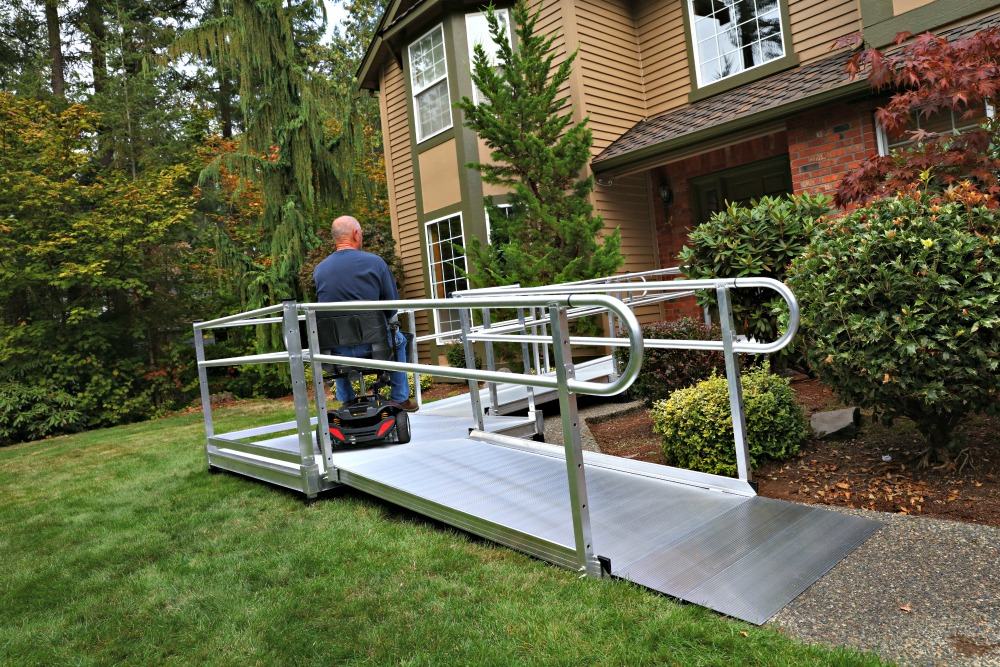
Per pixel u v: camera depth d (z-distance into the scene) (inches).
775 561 98.3
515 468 150.6
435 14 411.5
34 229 461.1
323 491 169.5
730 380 130.6
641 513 120.3
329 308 153.1
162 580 120.6
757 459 147.6
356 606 100.7
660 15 400.8
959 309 111.0
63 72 817.5
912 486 123.6
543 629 87.5
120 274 480.7
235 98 923.4
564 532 112.9
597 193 374.9
